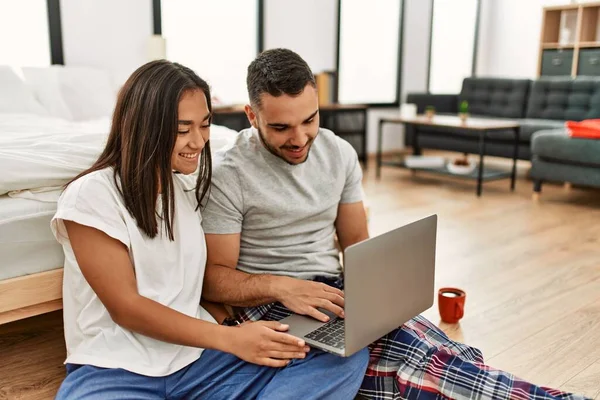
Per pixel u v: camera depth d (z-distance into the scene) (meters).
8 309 1.38
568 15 5.88
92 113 3.16
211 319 1.29
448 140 4.93
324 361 1.12
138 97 1.09
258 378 1.13
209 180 1.24
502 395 1.08
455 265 2.49
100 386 1.06
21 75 2.99
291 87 1.12
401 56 5.82
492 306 2.05
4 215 1.35
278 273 1.32
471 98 5.36
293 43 4.89
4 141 1.51
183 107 1.10
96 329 1.14
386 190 4.11
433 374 1.15
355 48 5.48
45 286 1.42
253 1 4.61
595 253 2.67
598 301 2.10
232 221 1.28
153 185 1.12
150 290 1.15
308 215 1.32
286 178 1.30
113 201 1.10
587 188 4.23
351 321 1.04
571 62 5.62
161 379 1.12
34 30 3.53
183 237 1.21
